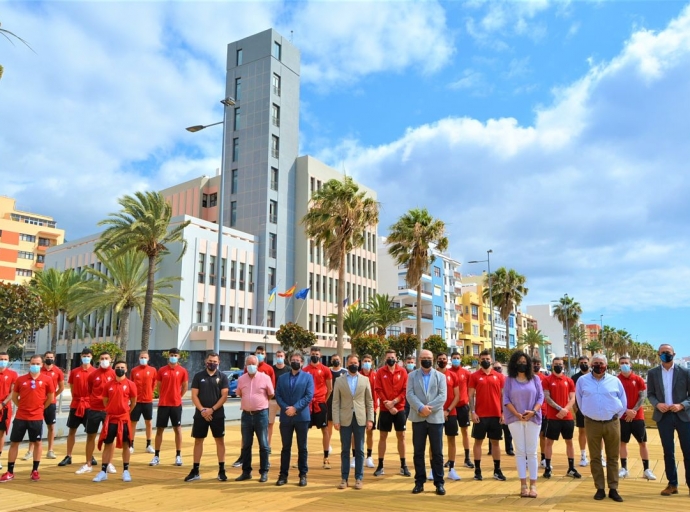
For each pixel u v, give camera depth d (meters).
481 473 9.77
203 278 45.50
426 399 8.23
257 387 9.16
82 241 53.34
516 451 8.00
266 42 54.53
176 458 10.43
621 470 9.48
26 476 9.27
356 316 48.16
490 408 9.16
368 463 10.48
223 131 25.39
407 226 35.84
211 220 55.19
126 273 36.84
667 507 7.20
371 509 7.11
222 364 44.28
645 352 143.38
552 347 125.50
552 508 7.15
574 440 14.96
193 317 44.06
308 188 55.19
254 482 8.88
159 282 38.97
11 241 89.50
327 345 53.81
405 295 70.12
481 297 92.00
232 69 56.19
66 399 26.20
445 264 80.12
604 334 118.62
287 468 8.71
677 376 8.20
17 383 9.08
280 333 41.94
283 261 52.84
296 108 56.91
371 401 8.86
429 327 73.44
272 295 46.59
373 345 44.31
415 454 8.25
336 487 8.52
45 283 42.81
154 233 31.47
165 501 7.54
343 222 29.86
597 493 7.70
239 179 53.59
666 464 8.13
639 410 9.38
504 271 62.72
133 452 12.05
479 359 9.40
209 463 10.76
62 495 7.90
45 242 94.19
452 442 9.52
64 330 53.66
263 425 9.09
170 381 10.50
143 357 12.18
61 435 13.62
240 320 48.25
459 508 7.16
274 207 52.88
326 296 56.38
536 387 8.10
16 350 66.06
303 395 8.86
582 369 10.14
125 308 37.41
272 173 53.00
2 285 25.83
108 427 8.92
